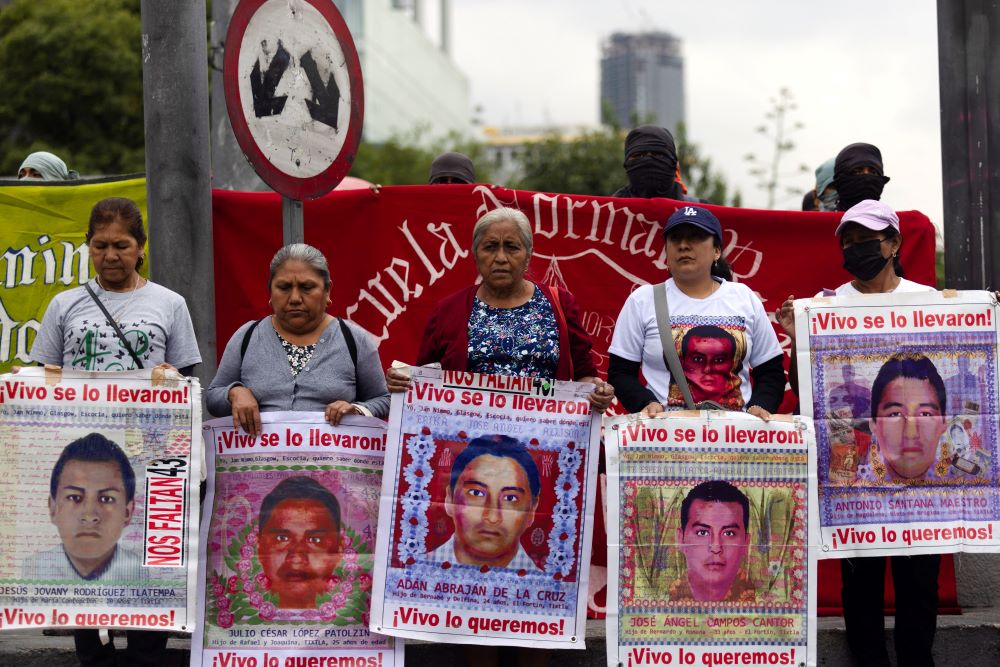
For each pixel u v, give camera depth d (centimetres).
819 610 608
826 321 523
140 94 2180
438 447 497
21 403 485
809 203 815
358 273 639
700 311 517
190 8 567
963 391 522
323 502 501
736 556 495
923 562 523
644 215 641
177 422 489
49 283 638
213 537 498
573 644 495
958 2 618
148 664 496
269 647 495
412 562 494
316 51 549
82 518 485
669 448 496
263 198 638
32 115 2130
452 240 639
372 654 498
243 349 515
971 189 616
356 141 576
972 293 525
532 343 502
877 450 519
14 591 481
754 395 518
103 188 641
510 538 497
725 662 493
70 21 2134
